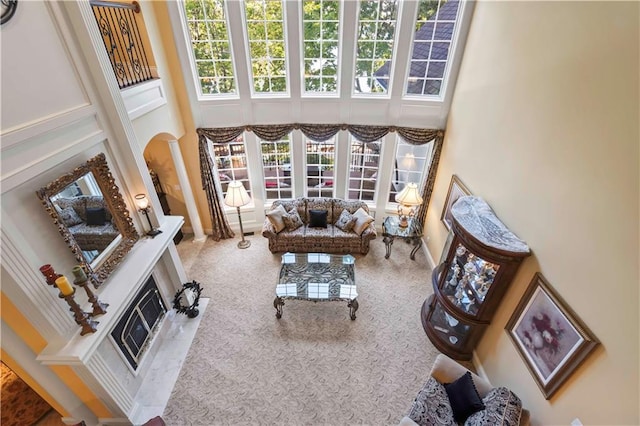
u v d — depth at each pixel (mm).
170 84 4781
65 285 2332
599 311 2047
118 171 3287
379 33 4715
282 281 4484
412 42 4668
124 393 3043
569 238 2328
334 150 5836
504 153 3303
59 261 2574
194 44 4793
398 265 5461
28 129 2242
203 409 3287
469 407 2695
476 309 3402
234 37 4684
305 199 6047
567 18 2426
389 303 4637
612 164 1972
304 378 3590
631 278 1820
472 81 4176
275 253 5793
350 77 5016
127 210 3316
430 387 2904
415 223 5582
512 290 3037
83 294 2799
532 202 2793
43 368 2619
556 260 2463
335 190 6246
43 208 2426
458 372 3008
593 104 2141
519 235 2986
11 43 2154
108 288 2957
